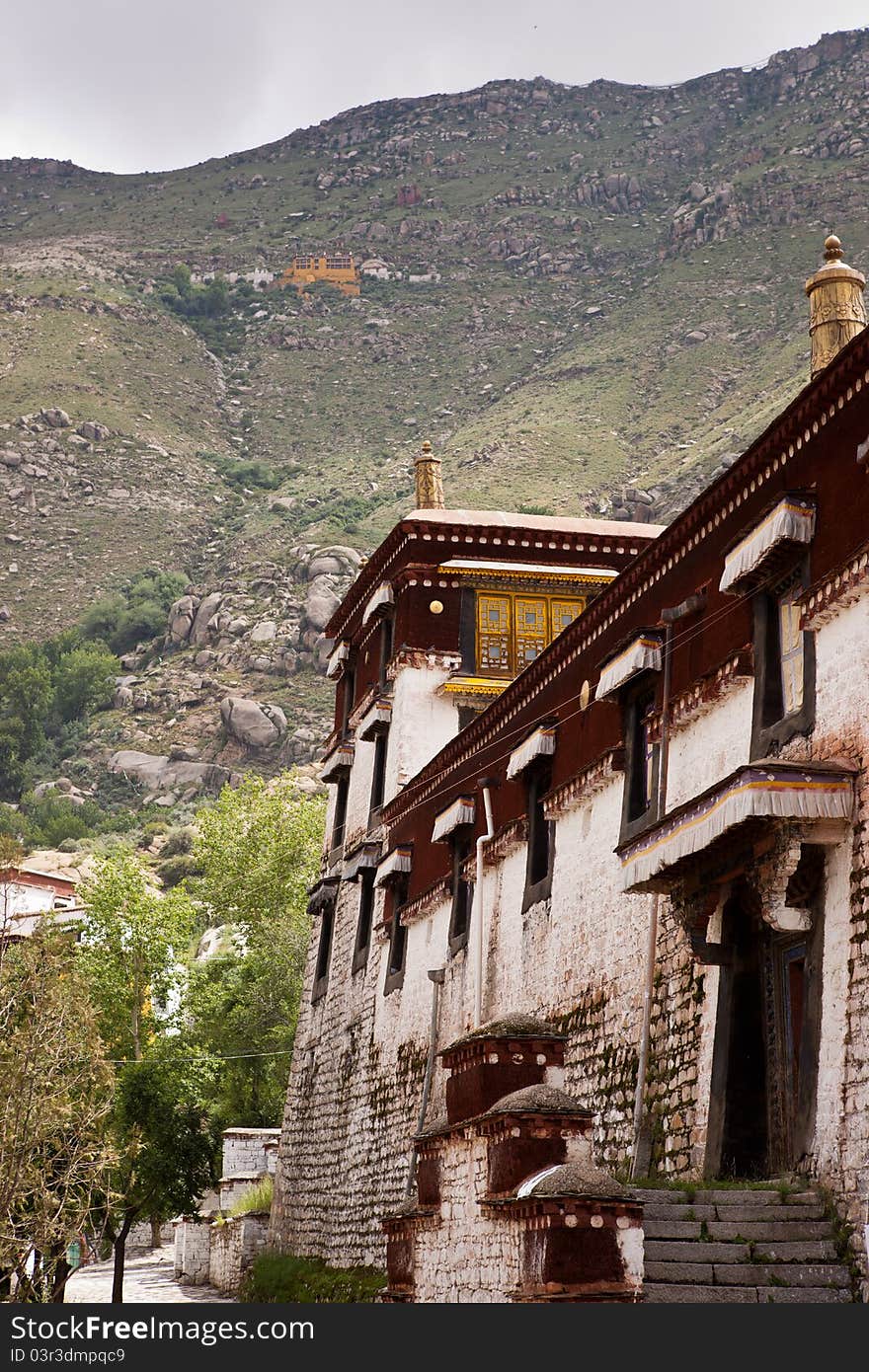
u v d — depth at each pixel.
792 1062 18.38
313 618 159.12
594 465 177.88
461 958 31.56
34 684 162.75
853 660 17.69
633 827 23.75
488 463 181.00
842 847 17.28
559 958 26.22
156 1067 46.22
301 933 62.53
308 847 67.00
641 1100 21.86
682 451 174.25
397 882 36.69
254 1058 59.66
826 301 25.75
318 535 179.25
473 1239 16.97
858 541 17.92
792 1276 15.76
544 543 38.47
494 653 37.75
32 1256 30.94
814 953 17.53
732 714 20.94
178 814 138.62
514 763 28.48
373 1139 36.22
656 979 22.27
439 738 37.41
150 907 54.69
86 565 188.75
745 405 181.88
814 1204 16.58
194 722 153.62
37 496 199.62
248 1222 43.62
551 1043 18.20
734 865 18.47
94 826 141.00
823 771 17.19
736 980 19.58
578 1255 14.75
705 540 22.34
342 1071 39.88
